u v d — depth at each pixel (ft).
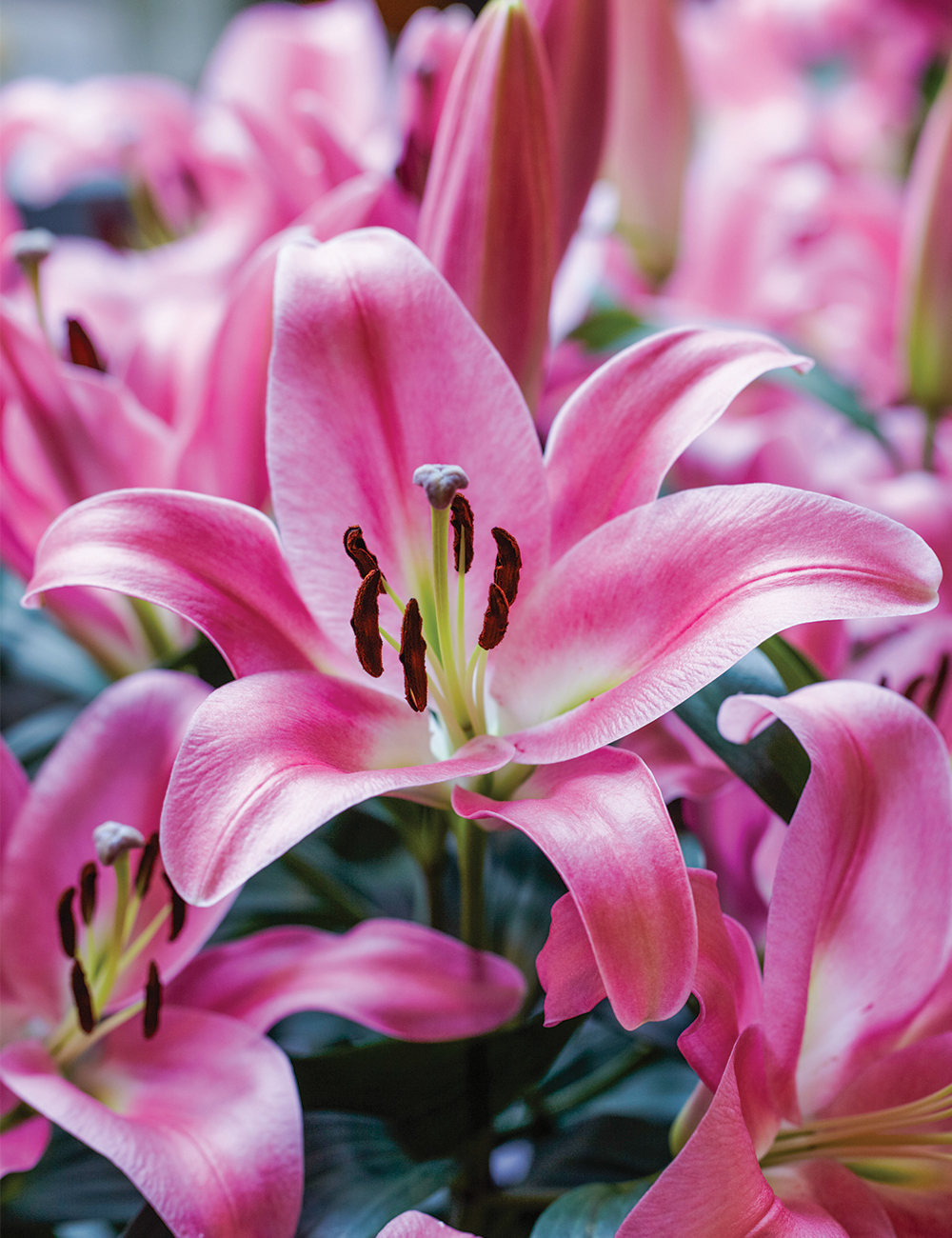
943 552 2.19
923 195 2.44
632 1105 2.09
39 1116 1.87
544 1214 1.79
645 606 1.72
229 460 1.99
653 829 1.62
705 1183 1.63
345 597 1.77
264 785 1.60
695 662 1.65
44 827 1.92
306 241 1.80
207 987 1.88
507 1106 1.85
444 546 1.75
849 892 1.78
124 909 1.88
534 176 1.87
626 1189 1.81
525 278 1.89
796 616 1.62
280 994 1.86
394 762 1.74
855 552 1.64
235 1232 1.70
